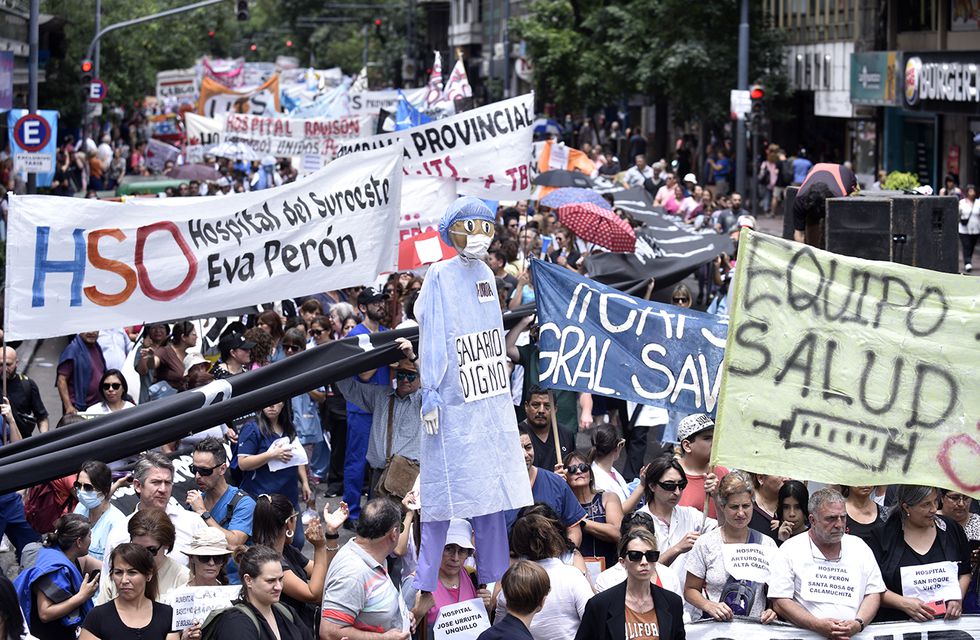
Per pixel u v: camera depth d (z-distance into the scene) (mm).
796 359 8219
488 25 88062
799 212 11844
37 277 9430
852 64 42594
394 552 9070
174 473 9430
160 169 49875
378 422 11547
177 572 8148
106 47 51250
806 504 8984
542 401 10398
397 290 15172
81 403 13555
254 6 128250
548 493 9133
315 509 12414
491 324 8266
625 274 15312
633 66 46750
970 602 8703
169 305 9875
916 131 41094
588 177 26484
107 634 7383
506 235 21266
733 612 8281
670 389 9758
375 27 103750
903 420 8242
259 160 39344
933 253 10422
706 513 8688
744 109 38375
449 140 15117
